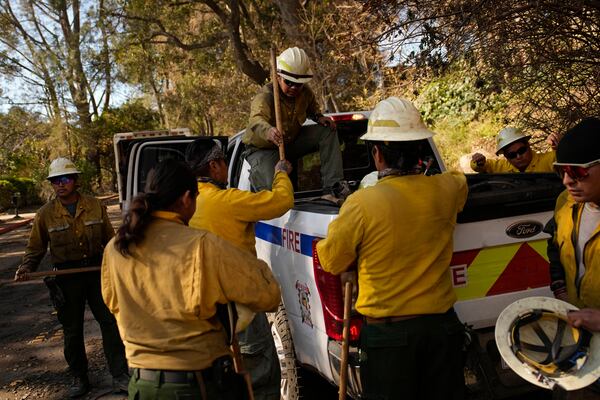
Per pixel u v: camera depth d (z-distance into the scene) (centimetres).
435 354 273
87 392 496
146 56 2795
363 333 279
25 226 2036
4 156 3216
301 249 366
